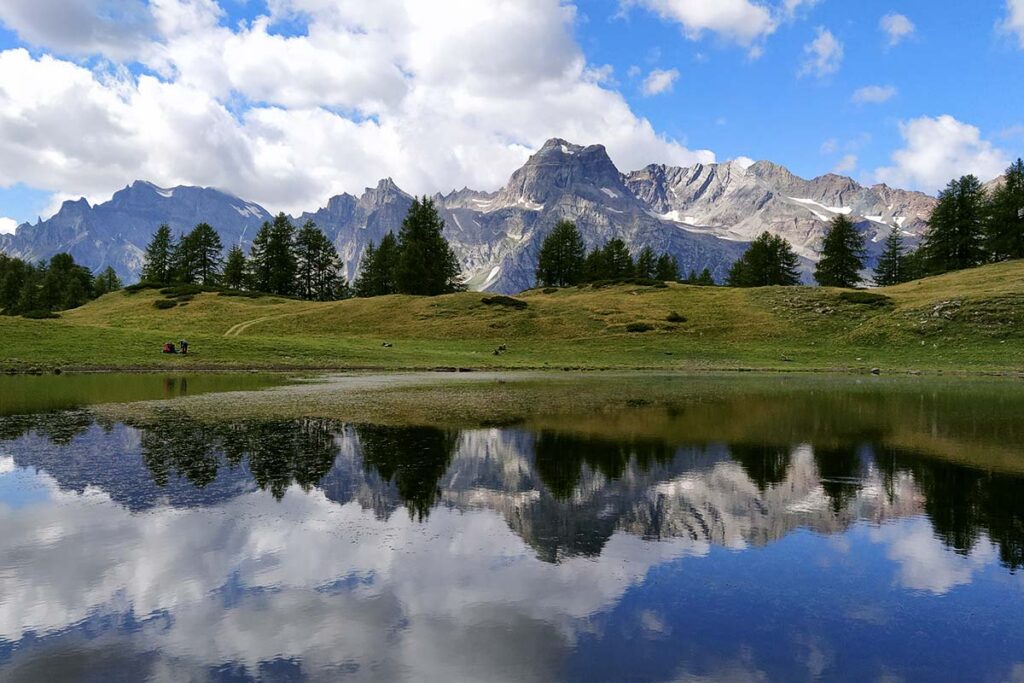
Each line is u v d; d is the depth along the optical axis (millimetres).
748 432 21094
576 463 15992
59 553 9258
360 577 8523
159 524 10641
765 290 89875
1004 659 6531
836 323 75000
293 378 44281
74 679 6047
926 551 9734
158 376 44094
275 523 10758
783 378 48406
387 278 130125
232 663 6359
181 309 98062
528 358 66875
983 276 83312
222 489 12922
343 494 12703
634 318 82438
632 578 8602
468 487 13422
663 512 11750
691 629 7141
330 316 88875
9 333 54875
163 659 6434
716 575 8734
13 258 137250
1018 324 62906
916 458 16875
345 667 6281
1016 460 16641
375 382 41438
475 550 9609
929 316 68500
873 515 11680
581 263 131875
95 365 48562
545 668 6242
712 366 61281
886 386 40562
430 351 68375
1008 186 99812
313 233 137750
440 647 6664
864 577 8711
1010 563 9242
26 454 16250
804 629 7172
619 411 26484
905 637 7012
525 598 7902
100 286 160875
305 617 7355
